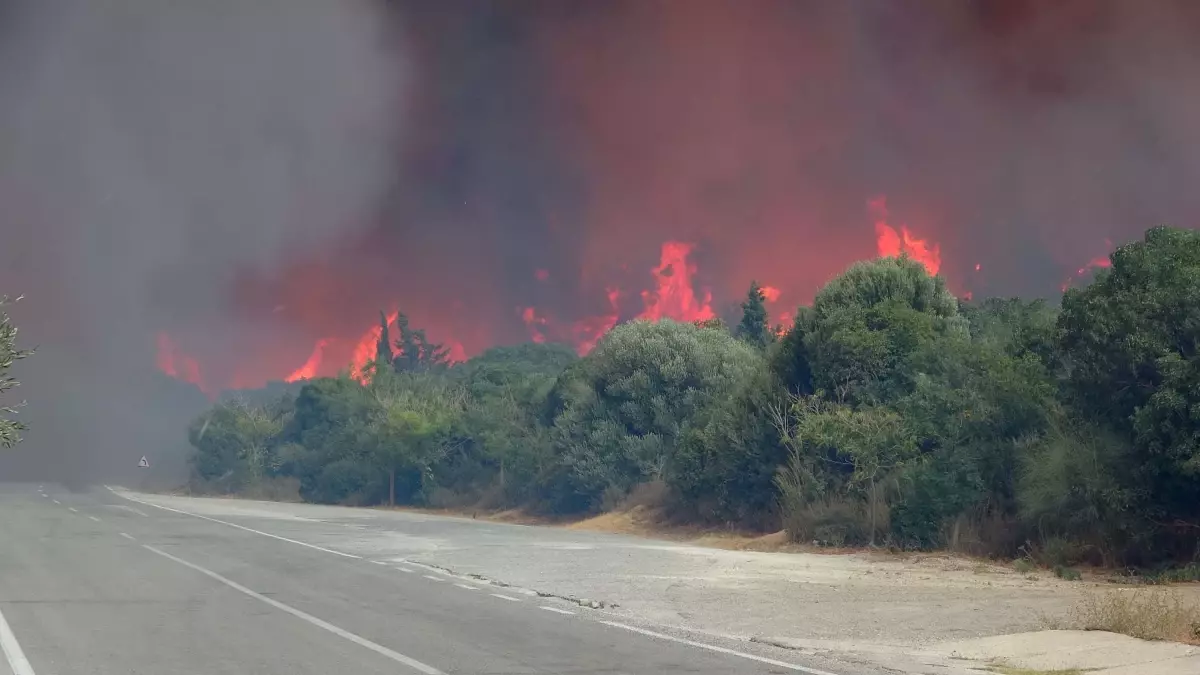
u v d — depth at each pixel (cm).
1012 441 2469
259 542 2744
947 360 2777
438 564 2159
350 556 2348
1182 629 1212
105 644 1154
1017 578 1961
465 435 5575
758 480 3197
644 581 1869
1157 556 2003
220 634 1227
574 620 1359
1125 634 1205
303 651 1109
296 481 6944
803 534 2769
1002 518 2438
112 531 3112
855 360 2923
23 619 1354
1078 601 1569
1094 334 2130
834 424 2725
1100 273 2305
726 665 1035
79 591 1667
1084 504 2108
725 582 1862
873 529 2595
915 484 2541
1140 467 1998
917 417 2675
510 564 2172
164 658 1066
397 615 1398
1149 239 2252
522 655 1088
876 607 1532
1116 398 2116
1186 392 1917
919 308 3164
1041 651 1124
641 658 1073
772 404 3212
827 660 1073
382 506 5819
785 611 1487
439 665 1029
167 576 1902
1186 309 2033
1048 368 2581
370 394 6906
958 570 2117
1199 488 1917
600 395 4425
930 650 1153
